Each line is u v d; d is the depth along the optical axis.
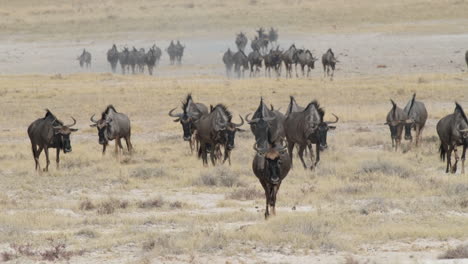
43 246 50.41
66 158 100.31
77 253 47.41
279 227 53.03
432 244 49.06
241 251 47.25
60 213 64.06
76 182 81.81
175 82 198.75
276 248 48.12
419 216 58.56
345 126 133.38
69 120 150.50
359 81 191.75
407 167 84.81
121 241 50.72
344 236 51.31
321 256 46.00
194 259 45.31
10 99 170.25
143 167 88.94
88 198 71.62
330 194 70.62
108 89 183.50
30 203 69.25
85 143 119.62
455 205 63.19
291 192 71.62
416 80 189.12
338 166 87.38
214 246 48.53
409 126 104.19
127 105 163.50
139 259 45.44
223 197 72.56
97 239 52.31
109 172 88.38
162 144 116.25
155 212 64.62
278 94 174.50
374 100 164.62
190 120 99.31
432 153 98.94
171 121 144.88
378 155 97.56
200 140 92.12
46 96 174.00
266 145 59.06
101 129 97.50
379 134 120.50
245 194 71.44
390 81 189.25
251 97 171.62
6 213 64.38
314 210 62.59
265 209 64.12
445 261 42.19
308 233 50.88
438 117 140.62
